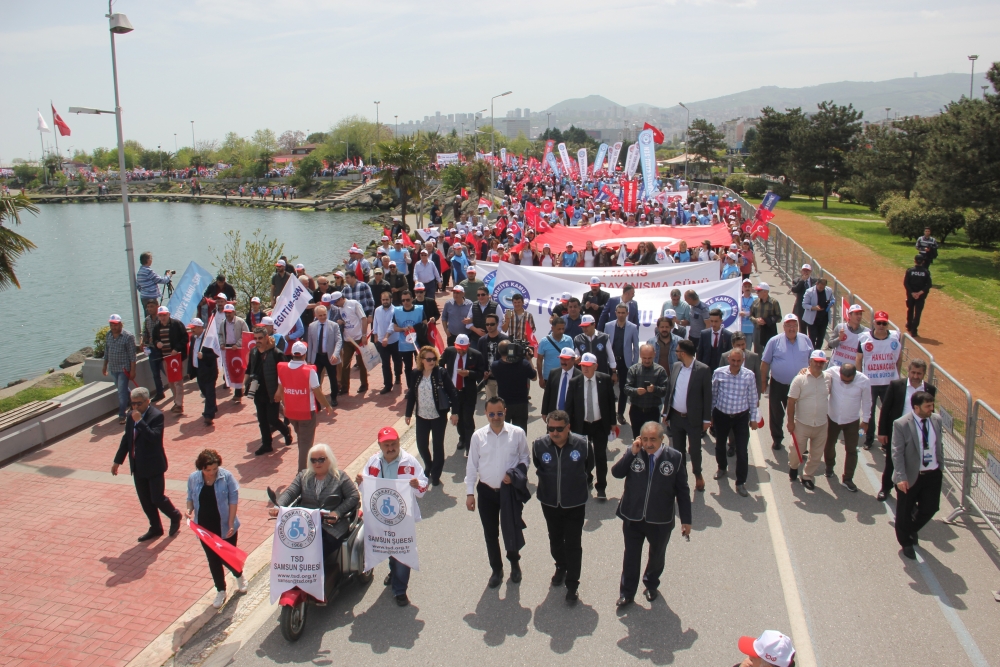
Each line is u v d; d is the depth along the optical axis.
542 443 6.91
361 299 14.66
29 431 11.40
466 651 6.29
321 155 126.25
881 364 10.62
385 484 6.93
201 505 7.11
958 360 16.08
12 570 8.01
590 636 6.46
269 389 10.75
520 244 20.03
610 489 9.60
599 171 59.72
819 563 7.61
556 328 10.77
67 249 57.75
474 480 7.23
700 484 9.35
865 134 50.00
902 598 6.96
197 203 116.44
